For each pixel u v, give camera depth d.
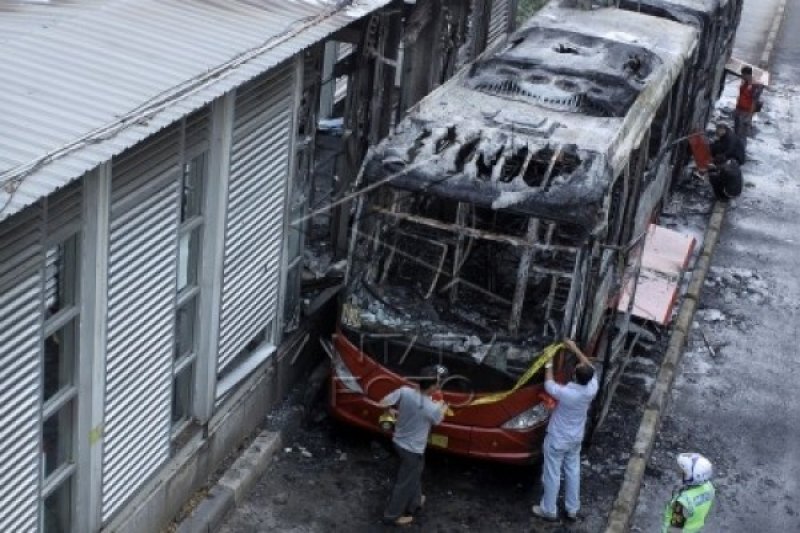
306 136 11.33
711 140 21.19
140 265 8.35
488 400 10.50
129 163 7.89
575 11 15.97
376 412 10.84
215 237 9.49
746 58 28.28
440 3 14.43
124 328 8.30
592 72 12.62
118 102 7.35
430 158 10.52
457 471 11.34
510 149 10.74
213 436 10.16
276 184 10.48
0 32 7.94
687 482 9.43
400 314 10.75
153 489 9.22
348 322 10.79
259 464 10.73
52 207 7.20
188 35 8.72
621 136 11.34
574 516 10.77
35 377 7.32
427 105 11.54
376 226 10.83
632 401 13.05
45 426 7.90
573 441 10.37
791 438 12.88
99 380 8.10
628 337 14.12
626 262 12.69
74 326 7.80
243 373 10.65
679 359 14.19
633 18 15.97
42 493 7.71
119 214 7.92
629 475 11.45
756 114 24.42
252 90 9.57
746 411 13.30
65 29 8.21
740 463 12.26
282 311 11.23
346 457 11.30
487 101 11.88
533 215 10.14
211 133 9.13
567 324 10.46
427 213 10.91
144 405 8.85
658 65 13.84
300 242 11.59
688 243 14.91
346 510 10.56
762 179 20.88
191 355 9.69
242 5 9.73
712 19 17.41
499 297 10.91
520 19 21.23
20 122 6.77
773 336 15.23
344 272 11.83
